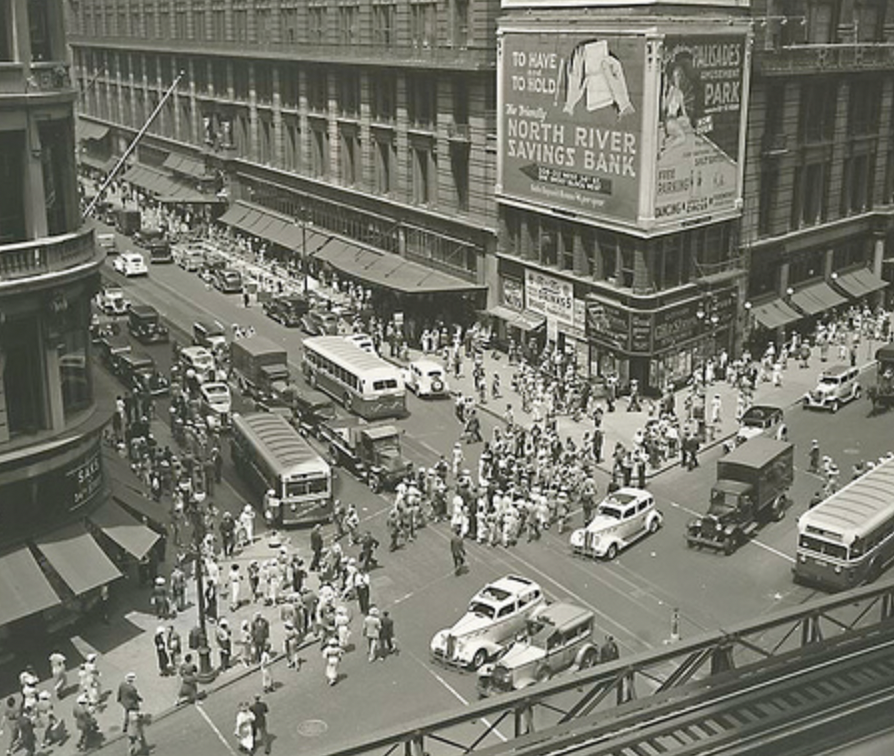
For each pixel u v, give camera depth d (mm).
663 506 52469
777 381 68875
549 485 52188
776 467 49938
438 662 39156
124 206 124812
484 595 40656
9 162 37750
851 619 40969
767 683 17375
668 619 41875
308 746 34281
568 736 16047
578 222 67875
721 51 65000
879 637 19047
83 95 159250
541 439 56500
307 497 50500
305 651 40375
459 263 79812
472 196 77188
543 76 68062
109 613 42875
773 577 45281
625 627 41281
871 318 80625
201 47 116500
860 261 85688
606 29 62562
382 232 88688
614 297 66375
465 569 46438
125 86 142625
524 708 16234
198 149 120750
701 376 67875
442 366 73062
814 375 71438
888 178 85125
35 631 40188
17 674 38531
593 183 66000
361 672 38812
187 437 58812
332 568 44625
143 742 34094
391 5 81812
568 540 49156
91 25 151000
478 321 77750
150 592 44562
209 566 43312
